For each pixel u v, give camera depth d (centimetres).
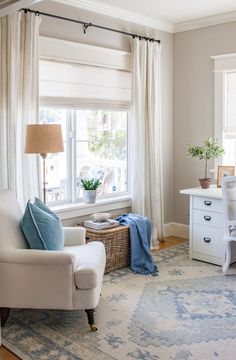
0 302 266
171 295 325
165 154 503
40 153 310
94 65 410
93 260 281
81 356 239
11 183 330
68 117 410
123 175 472
